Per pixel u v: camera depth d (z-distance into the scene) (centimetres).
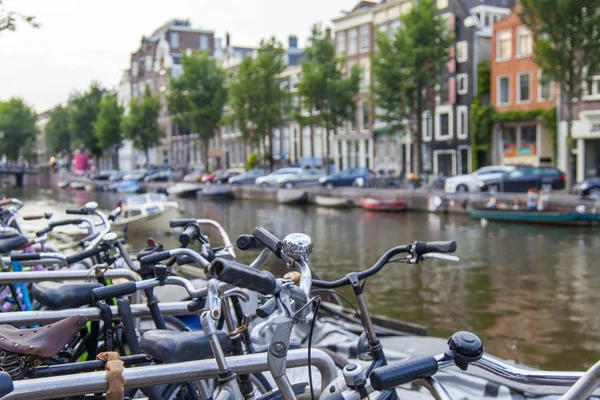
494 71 3244
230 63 5650
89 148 6494
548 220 1998
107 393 180
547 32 2203
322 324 527
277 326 160
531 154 3144
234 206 3194
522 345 790
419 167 3025
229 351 239
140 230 2033
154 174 5056
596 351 760
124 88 7650
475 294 1067
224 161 5472
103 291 240
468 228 1995
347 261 1441
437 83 2961
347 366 166
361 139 4081
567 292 1073
